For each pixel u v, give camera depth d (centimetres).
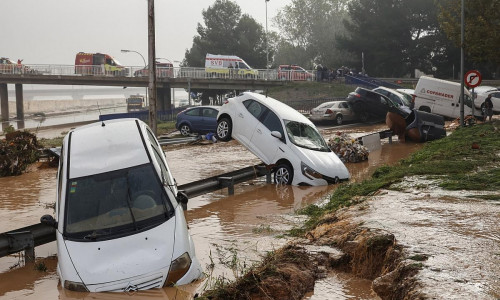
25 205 1373
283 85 6575
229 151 2359
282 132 1571
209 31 9244
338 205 1120
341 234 836
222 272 774
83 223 788
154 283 711
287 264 715
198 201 1352
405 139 2533
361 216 897
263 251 862
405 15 7206
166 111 5888
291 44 10450
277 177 1555
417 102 3228
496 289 543
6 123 8019
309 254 765
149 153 889
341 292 659
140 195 820
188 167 1930
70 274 726
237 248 891
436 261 631
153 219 788
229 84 6844
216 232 1018
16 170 1917
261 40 9338
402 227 793
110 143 910
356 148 1981
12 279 820
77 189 833
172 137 2964
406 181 1198
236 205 1282
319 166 1501
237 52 9069
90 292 706
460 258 639
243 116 1666
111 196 820
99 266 727
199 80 6875
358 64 7744
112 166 861
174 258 730
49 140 3666
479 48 2711
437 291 542
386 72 7706
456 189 1069
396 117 2503
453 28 2816
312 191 1427
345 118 3409
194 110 2966
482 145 1736
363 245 736
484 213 852
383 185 1198
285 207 1238
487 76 6956
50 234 978
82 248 752
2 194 1540
